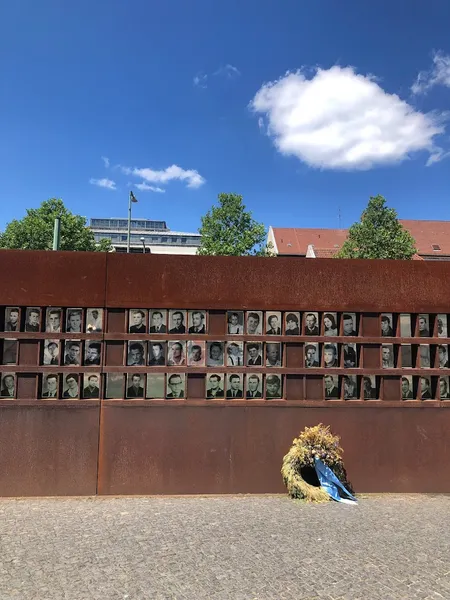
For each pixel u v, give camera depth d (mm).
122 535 4156
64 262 5598
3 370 5438
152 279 5664
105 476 5473
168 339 5633
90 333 5559
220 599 3066
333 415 5738
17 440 5422
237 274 5766
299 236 64812
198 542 4004
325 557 3719
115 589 3186
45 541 4008
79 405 5500
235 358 5734
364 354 5812
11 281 5508
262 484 5605
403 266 5945
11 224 31750
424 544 4004
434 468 5750
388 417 5777
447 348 5934
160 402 5566
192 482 5543
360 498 5430
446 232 60125
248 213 31531
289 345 5770
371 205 28609
